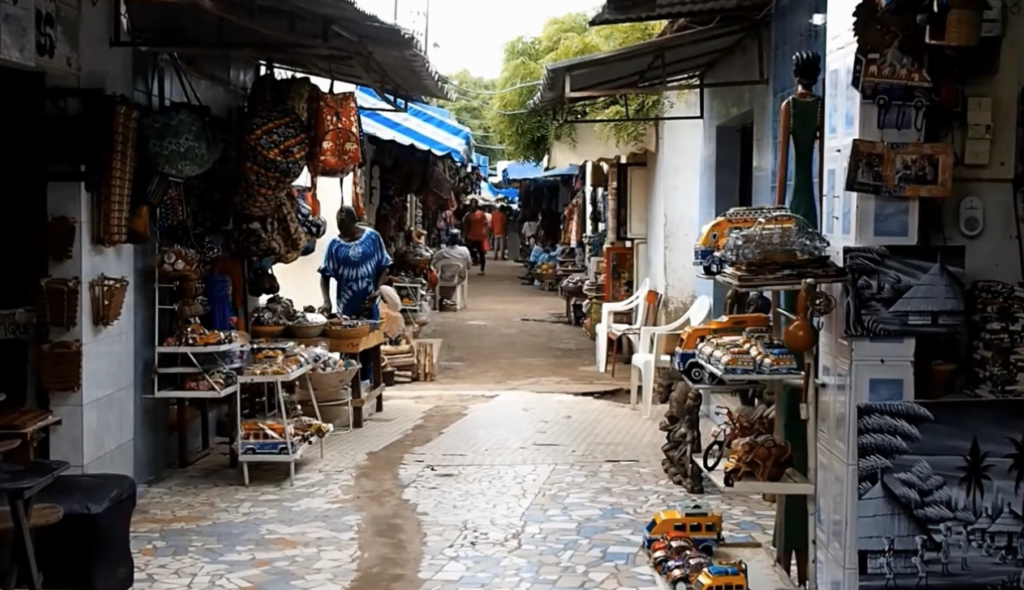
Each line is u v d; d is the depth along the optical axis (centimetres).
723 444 482
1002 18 393
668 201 1027
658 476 687
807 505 435
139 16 626
